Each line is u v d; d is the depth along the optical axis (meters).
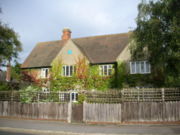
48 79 28.39
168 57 15.33
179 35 14.01
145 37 16.00
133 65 24.20
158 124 14.36
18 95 18.05
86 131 12.62
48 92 17.12
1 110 18.31
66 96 16.61
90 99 15.73
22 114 17.53
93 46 29.56
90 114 15.48
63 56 27.45
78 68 26.23
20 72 31.27
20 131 13.23
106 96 15.47
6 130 13.52
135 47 18.25
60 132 12.51
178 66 15.75
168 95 14.96
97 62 25.94
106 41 29.78
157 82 22.81
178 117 14.64
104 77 25.39
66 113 16.14
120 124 14.69
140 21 16.42
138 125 14.29
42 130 12.95
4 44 21.62
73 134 12.20
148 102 14.86
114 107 15.16
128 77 24.03
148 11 16.19
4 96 18.59
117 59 24.70
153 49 15.79
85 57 26.16
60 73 27.16
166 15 15.23
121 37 29.50
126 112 14.95
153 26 15.26
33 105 17.27
